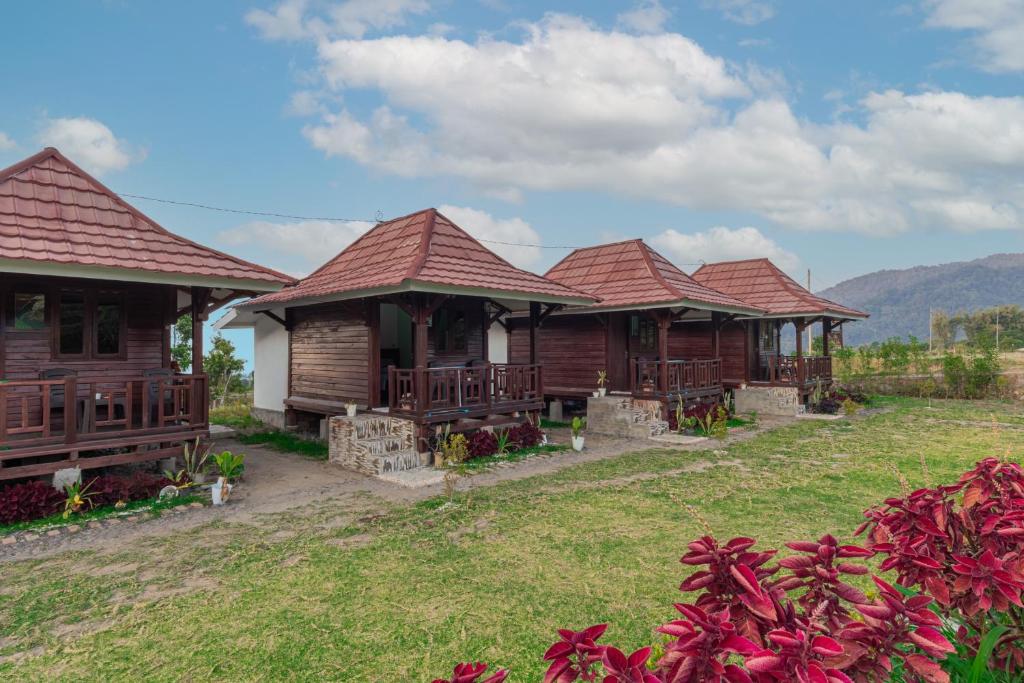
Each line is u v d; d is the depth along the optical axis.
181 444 9.36
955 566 2.31
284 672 3.98
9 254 7.29
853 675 1.89
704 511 7.59
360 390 12.49
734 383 20.00
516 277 12.65
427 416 10.88
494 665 4.00
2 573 5.79
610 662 1.78
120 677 3.96
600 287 17.22
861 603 1.99
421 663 4.05
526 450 12.11
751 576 1.87
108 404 8.91
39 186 8.91
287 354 15.34
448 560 5.97
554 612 4.77
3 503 7.22
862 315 22.25
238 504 8.27
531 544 6.40
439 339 12.89
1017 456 11.26
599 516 7.43
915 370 25.08
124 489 8.09
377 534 6.86
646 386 15.45
